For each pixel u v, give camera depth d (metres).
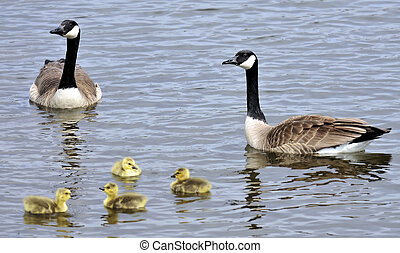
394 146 17.41
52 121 19.41
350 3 29.25
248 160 16.62
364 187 14.95
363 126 16.66
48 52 24.89
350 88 21.38
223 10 28.75
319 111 19.72
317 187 14.97
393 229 13.07
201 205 14.14
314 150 16.81
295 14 28.14
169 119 19.34
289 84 21.84
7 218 13.54
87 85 21.48
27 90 22.20
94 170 15.90
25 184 15.07
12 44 25.36
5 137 17.98
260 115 17.89
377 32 26.09
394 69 22.83
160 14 28.42
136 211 13.91
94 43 25.56
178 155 16.86
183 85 22.05
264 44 25.30
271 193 14.67
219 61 24.00
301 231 13.04
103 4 29.62
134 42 25.73
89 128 18.77
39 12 28.48
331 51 24.52
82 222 13.45
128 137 18.02
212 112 19.81
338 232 12.99
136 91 21.67
